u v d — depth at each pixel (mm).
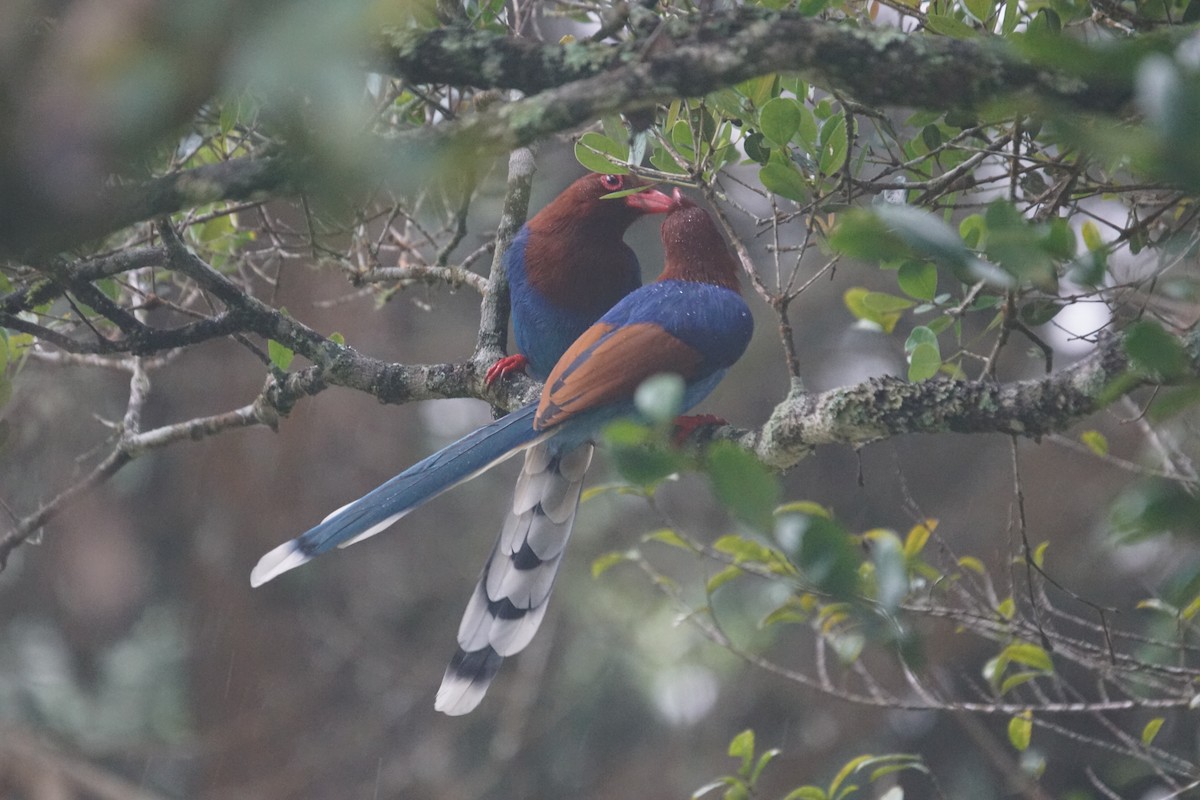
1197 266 7398
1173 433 8930
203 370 19812
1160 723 8375
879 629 4758
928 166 8102
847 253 4488
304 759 20141
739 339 9516
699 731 19078
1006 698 15484
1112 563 15648
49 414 16672
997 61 4977
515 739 19188
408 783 20422
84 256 8406
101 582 19766
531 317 10680
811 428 7148
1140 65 3232
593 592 19844
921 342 7598
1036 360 16453
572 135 9359
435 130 4875
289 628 20656
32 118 2760
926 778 16328
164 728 19578
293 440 19984
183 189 5027
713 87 5000
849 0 8047
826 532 4613
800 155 7980
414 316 20484
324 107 3227
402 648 21562
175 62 2732
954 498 18609
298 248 11836
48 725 18766
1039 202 7117
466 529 22438
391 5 3035
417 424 21109
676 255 10164
